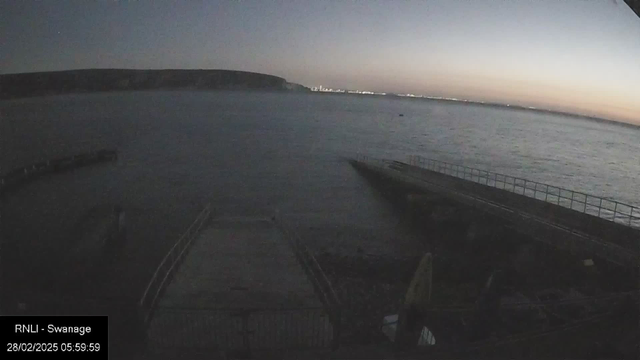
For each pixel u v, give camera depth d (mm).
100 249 13992
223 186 29594
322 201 25234
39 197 23078
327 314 7570
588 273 11688
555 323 7668
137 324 6320
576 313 7820
